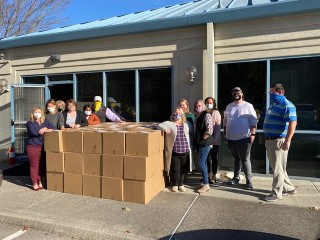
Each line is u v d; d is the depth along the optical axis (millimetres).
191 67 7184
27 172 7527
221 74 7113
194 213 4699
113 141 5289
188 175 6887
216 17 6824
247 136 5664
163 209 4871
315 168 6359
